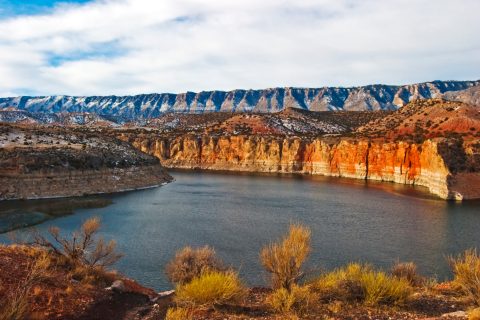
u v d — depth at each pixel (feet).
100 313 51.08
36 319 42.57
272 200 255.70
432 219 192.75
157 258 120.88
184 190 308.19
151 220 184.24
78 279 60.70
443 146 321.11
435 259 125.18
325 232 162.20
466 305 49.65
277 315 47.16
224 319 46.39
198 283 53.67
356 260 122.21
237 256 123.85
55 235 87.76
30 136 326.85
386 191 308.19
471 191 273.13
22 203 222.28
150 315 53.21
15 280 50.65
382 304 49.65
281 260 57.47
